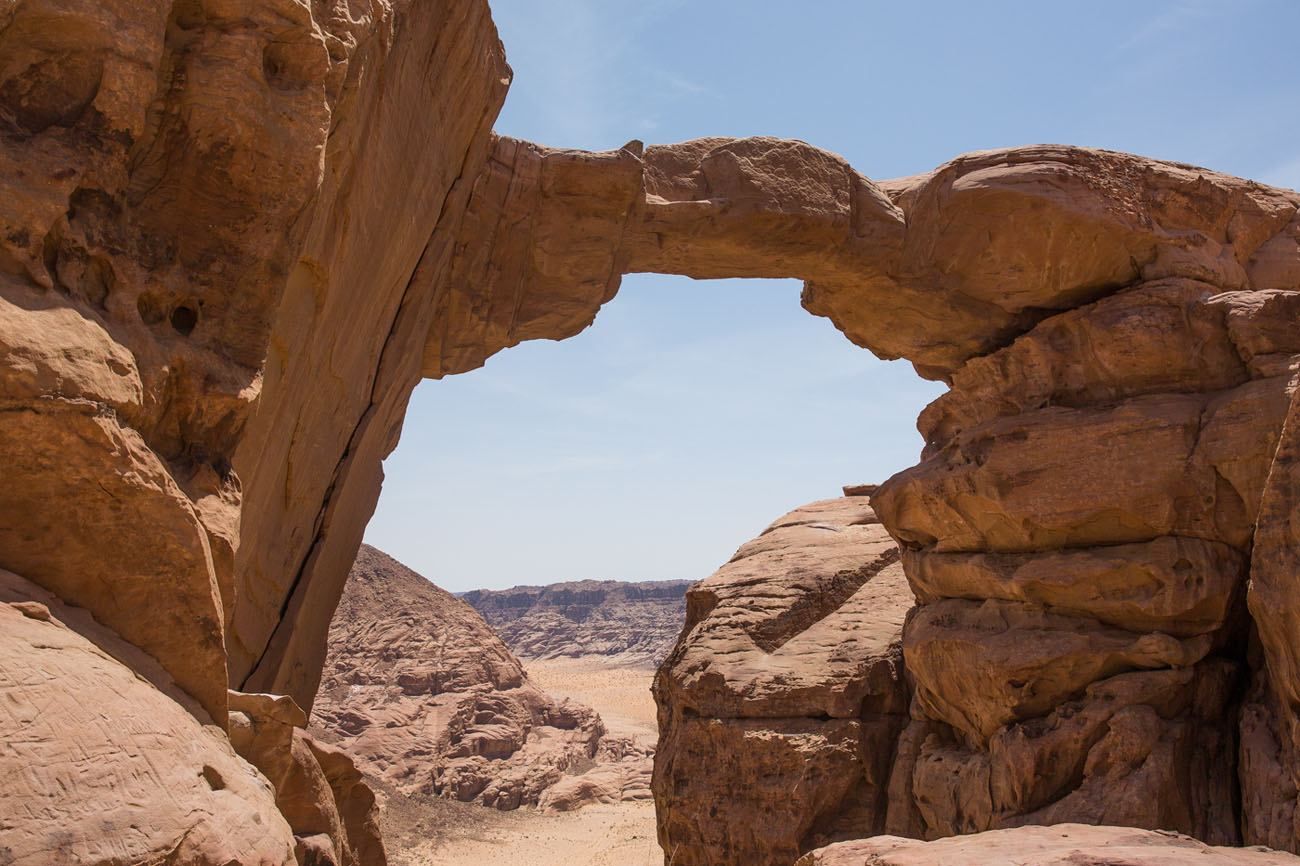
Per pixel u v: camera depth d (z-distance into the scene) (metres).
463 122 12.23
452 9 10.08
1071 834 6.16
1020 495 15.35
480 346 15.55
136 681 4.57
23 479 4.64
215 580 5.28
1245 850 5.79
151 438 5.66
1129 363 15.50
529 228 14.61
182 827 4.02
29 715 3.85
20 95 5.21
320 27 6.70
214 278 6.07
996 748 14.94
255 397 6.12
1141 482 14.44
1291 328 14.45
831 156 15.89
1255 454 13.70
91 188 5.41
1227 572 14.06
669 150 15.44
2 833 3.51
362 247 9.35
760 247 15.76
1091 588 14.70
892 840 6.27
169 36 5.84
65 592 4.82
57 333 4.80
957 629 16.02
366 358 11.23
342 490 11.31
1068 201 15.78
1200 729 14.09
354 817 7.78
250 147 5.97
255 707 6.09
